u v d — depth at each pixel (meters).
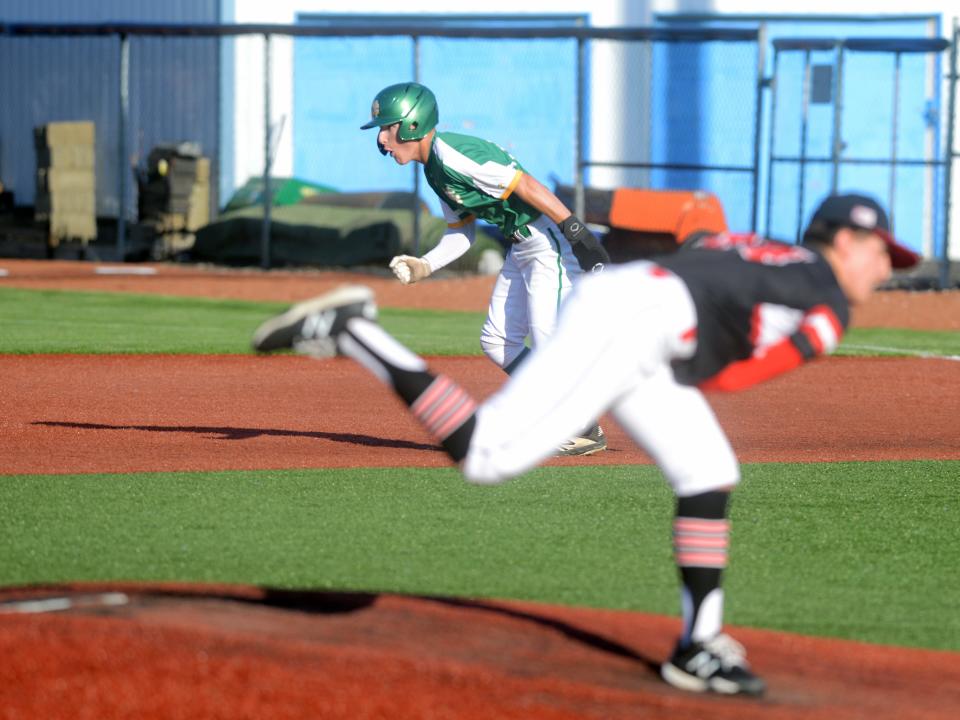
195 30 70.19
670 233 66.94
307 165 83.62
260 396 33.62
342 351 13.23
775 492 23.19
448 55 84.50
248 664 13.05
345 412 31.39
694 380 13.35
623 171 84.88
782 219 85.25
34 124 84.50
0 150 84.88
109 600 14.95
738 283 12.91
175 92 82.44
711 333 13.03
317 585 16.62
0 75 84.81
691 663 13.12
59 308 53.88
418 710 12.43
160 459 24.92
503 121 85.06
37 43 84.25
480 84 84.81
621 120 84.56
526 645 14.27
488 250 71.62
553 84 84.50
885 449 27.91
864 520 21.25
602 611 15.88
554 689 12.94
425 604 15.71
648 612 15.95
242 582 16.66
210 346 42.72
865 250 13.42
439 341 45.38
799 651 14.83
